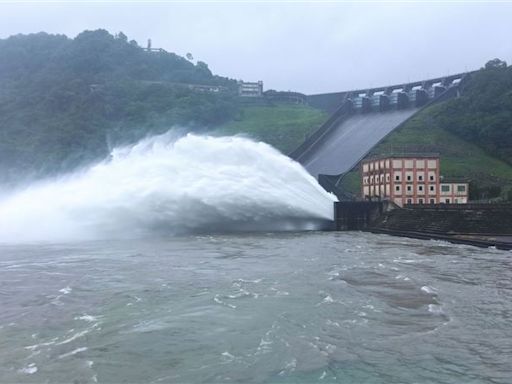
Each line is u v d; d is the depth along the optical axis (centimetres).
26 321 2347
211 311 2512
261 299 2772
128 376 1698
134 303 2681
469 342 2092
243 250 5206
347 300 2781
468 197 9206
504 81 15450
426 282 3316
